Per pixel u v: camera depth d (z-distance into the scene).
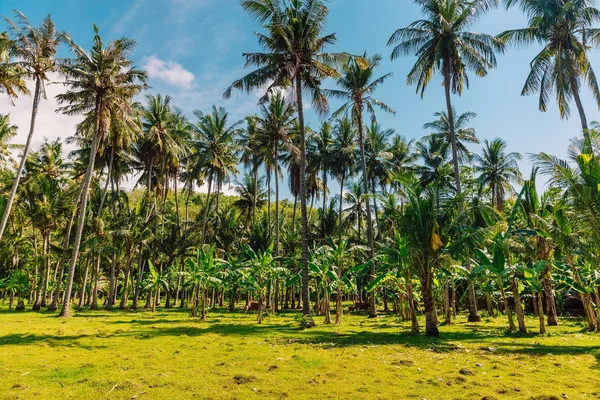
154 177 41.62
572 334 15.26
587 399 6.27
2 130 35.03
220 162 37.66
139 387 7.07
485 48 22.80
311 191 43.16
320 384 7.29
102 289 56.84
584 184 12.66
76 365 9.01
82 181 36.06
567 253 14.57
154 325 19.41
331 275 21.27
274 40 20.17
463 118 35.53
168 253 39.41
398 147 41.09
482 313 29.75
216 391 6.82
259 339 13.91
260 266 22.19
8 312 30.47
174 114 41.34
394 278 20.06
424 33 23.89
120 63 25.88
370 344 12.62
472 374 8.09
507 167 37.53
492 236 15.36
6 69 24.31
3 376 7.93
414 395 6.54
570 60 20.00
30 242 42.44
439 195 15.37
